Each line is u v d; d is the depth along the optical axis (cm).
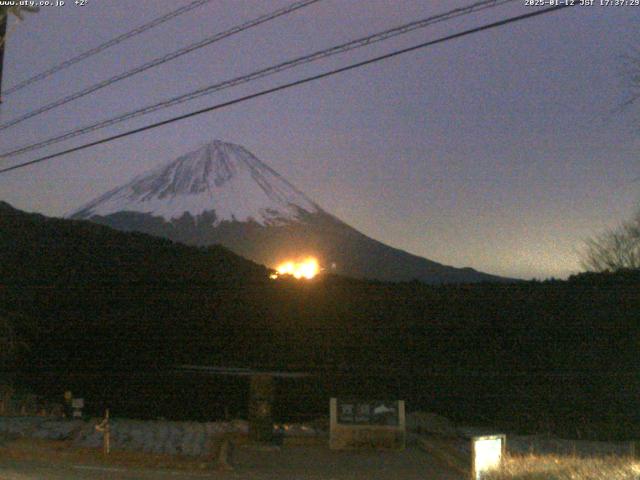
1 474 1470
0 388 2866
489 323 3050
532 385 2694
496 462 1411
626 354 2734
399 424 1989
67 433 2152
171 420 2666
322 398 2816
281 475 1622
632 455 1628
